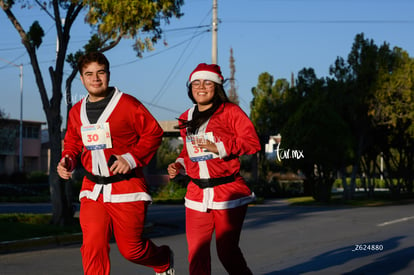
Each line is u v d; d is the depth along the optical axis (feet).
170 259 16.51
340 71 98.63
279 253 30.22
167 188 118.73
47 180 151.43
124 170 14.07
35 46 45.16
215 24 71.56
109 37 44.39
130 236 14.84
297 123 81.20
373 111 95.50
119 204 14.52
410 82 95.14
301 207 83.05
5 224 41.39
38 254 32.83
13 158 171.63
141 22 42.73
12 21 44.96
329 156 86.12
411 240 35.32
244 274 15.65
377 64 96.02
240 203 15.08
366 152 112.47
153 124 14.79
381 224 47.75
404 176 119.96
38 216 49.83
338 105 96.27
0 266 27.55
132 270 25.13
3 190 123.75
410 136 103.40
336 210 69.41
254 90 125.18
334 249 31.48
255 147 14.82
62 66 45.32
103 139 14.52
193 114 15.70
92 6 42.83
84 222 14.74
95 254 14.61
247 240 36.99
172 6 44.39
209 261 15.46
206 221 15.29
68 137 15.48
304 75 102.68
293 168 85.56
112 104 14.60
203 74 15.14
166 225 53.83
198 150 15.19
